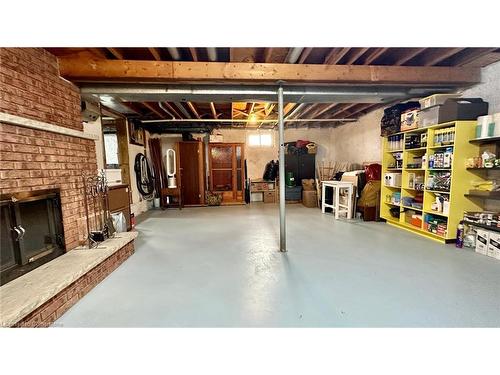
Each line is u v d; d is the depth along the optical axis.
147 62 2.95
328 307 2.01
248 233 4.27
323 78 3.17
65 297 2.00
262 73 3.10
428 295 2.16
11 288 1.83
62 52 2.72
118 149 5.76
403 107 4.43
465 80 3.37
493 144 3.19
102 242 2.89
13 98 2.14
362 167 6.40
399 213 4.67
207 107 5.89
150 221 5.36
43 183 2.35
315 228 4.55
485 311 1.92
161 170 7.46
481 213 3.24
